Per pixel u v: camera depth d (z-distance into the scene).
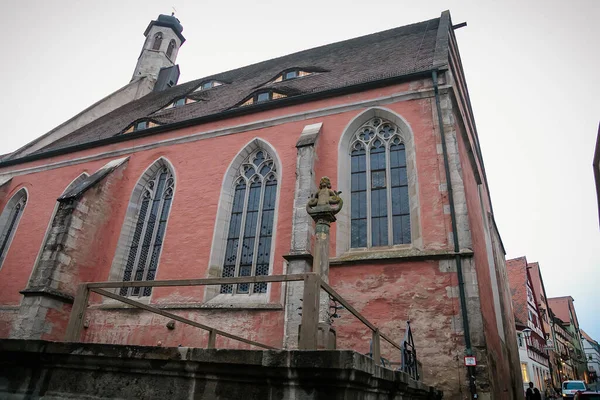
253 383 3.72
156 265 14.12
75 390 4.35
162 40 31.36
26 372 4.60
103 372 4.34
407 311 9.77
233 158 14.55
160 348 4.13
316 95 14.04
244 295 12.19
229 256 13.20
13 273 16.50
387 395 4.79
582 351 80.81
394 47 17.41
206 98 19.94
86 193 14.64
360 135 13.13
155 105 22.83
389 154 12.42
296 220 10.94
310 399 3.46
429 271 9.97
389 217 11.59
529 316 37.56
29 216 17.94
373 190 12.15
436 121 11.91
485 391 8.41
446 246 10.23
